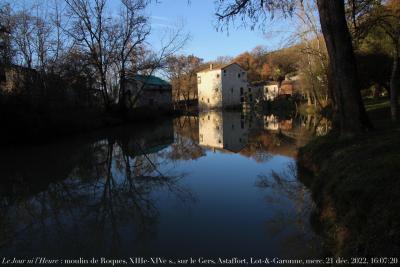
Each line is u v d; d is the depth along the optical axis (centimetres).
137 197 1070
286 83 7612
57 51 2939
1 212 959
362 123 1062
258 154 1712
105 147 2119
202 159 1673
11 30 2517
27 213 945
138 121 3969
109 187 1206
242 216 844
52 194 1129
